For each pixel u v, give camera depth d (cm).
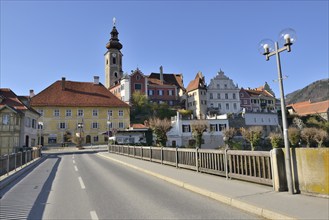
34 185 1211
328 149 729
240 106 8900
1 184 1189
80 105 6419
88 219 672
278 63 846
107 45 9350
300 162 791
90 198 904
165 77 9688
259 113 6706
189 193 945
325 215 588
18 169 1822
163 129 4356
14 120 4091
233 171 1084
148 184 1152
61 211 751
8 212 746
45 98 6362
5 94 4528
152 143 4966
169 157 1705
